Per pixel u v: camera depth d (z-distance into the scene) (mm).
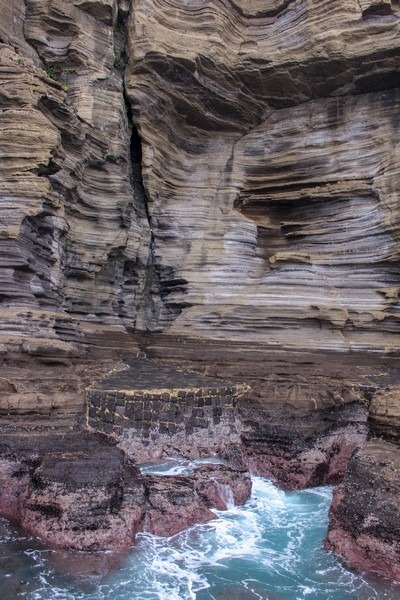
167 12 18984
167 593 8398
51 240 15734
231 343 18578
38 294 14984
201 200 20328
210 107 19891
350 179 19188
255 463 12945
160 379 14477
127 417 12305
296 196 19812
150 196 19641
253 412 13523
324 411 13562
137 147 20000
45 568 8672
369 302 18406
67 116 16281
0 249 14008
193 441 12703
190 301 19547
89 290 17875
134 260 19344
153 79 18656
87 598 8125
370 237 18656
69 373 13055
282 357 17766
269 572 9125
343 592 8586
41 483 9531
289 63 19000
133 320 19609
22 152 14453
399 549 8812
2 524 9648
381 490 9625
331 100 19719
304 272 18938
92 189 17922
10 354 12789
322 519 11062
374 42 18234
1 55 15320
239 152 20609
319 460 12742
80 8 18062
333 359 17719
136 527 9742
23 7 17609
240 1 19922
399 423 11664
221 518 10758
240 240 19812
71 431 11375
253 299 18969
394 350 17719
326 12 18656
